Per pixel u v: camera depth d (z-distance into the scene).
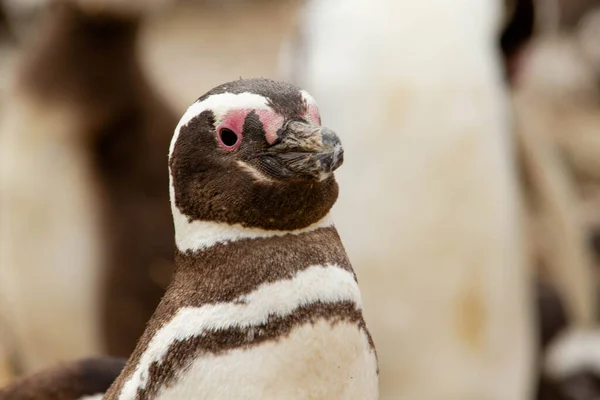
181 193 8.67
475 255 16.39
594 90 40.75
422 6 16.53
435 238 16.34
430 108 16.27
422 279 16.38
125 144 21.55
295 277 8.40
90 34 21.44
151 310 21.58
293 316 8.32
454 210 16.31
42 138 21.12
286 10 48.22
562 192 22.42
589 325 24.33
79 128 21.31
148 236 21.47
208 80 42.94
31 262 21.22
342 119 16.41
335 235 8.78
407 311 16.50
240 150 8.55
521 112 20.22
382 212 16.30
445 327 16.53
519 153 20.66
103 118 21.41
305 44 17.22
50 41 21.55
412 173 16.27
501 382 16.84
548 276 23.27
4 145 21.52
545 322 23.02
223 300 8.38
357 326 8.57
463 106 16.31
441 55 16.36
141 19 21.58
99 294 21.45
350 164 16.38
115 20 21.25
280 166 8.45
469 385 16.67
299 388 8.32
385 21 16.48
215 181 8.53
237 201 8.47
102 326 21.56
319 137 8.46
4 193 21.20
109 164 21.53
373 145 16.30
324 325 8.35
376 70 16.34
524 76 19.69
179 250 8.74
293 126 8.55
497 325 16.58
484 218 16.38
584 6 48.00
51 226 21.19
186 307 8.46
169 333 8.42
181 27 46.38
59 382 10.68
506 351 16.80
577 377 22.72
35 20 28.05
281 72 18.73
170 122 22.08
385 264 16.41
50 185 21.12
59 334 21.50
